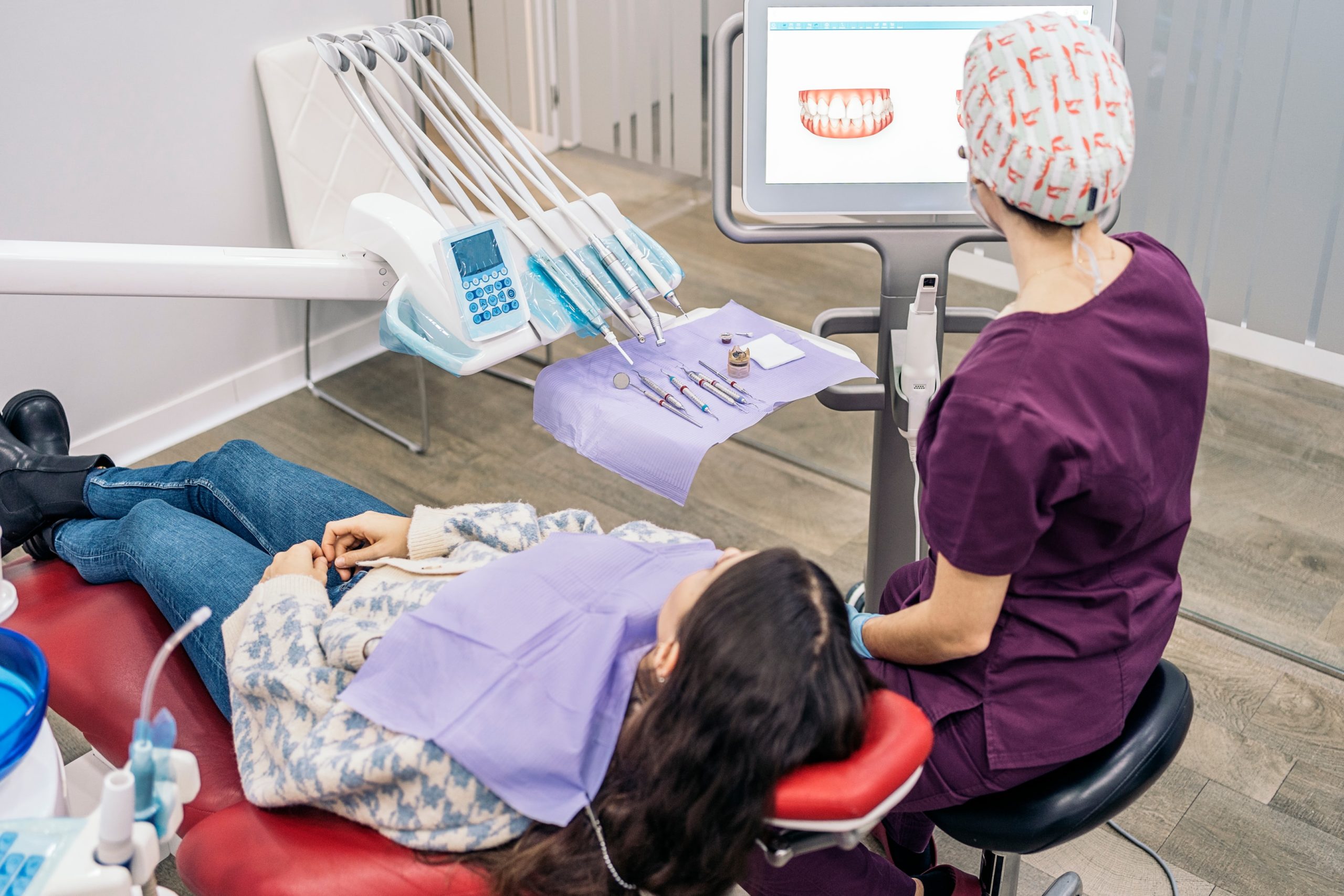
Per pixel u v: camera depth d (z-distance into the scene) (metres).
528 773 1.17
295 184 2.68
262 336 2.92
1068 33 1.10
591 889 1.14
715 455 2.79
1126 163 1.09
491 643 1.24
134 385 2.71
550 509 2.60
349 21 2.78
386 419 2.90
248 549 1.65
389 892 1.20
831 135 1.65
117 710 1.53
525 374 3.08
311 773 1.22
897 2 1.58
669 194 2.97
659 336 1.72
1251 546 2.35
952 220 1.76
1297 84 1.97
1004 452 1.08
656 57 2.80
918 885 1.54
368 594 1.46
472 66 2.91
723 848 1.08
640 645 1.27
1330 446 2.21
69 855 0.98
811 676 1.05
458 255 1.64
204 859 1.28
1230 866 1.82
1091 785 1.29
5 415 2.15
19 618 1.68
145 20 2.41
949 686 1.31
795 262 3.04
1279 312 2.15
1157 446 1.16
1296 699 2.12
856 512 2.60
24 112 2.30
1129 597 1.24
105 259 1.67
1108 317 1.11
